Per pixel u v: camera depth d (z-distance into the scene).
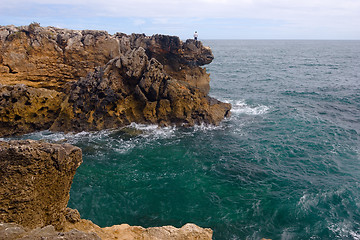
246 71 72.31
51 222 7.66
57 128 25.78
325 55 136.88
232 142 24.64
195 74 35.25
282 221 14.33
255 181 18.20
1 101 23.83
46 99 25.95
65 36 30.09
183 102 27.67
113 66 27.53
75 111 25.75
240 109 34.84
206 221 14.33
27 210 7.04
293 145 23.77
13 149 6.84
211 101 30.53
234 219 14.46
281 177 18.62
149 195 16.55
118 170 19.39
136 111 27.72
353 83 53.69
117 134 25.41
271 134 26.44
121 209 15.25
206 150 22.94
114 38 31.36
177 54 32.28
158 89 27.28
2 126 24.23
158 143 24.11
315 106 36.50
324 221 14.20
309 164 20.39
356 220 14.26
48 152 7.28
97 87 25.95
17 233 5.69
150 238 8.40
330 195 16.27
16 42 28.06
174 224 14.12
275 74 66.75
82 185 17.41
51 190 7.52
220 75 64.50
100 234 8.33
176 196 16.52
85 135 25.09
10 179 6.84
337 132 26.69
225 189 17.25
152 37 32.38
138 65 27.03
